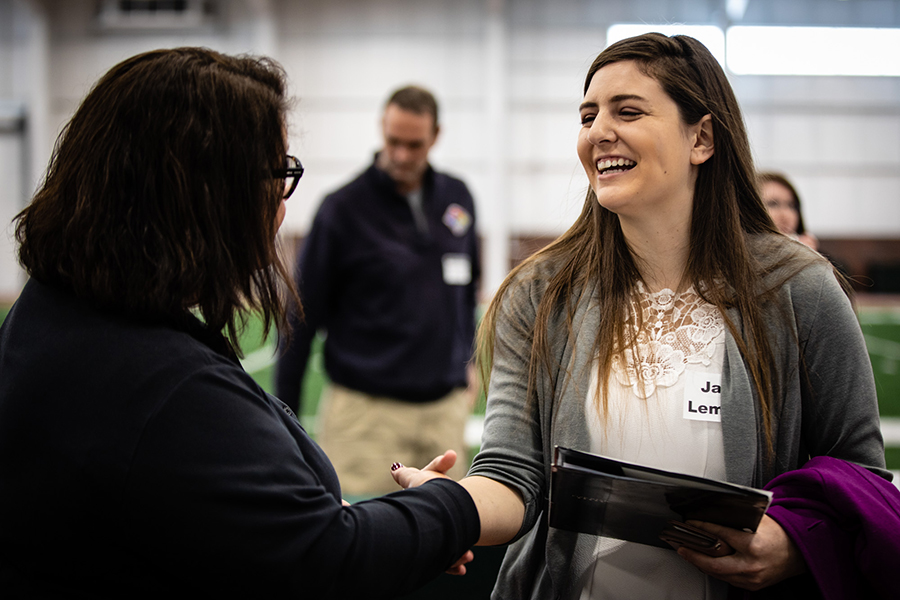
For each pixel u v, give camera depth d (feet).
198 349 2.61
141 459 2.39
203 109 2.68
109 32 50.70
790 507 3.14
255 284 2.96
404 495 2.98
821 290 3.31
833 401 3.28
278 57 50.67
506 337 3.73
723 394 3.33
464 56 50.31
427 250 9.05
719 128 3.43
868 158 50.55
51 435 2.46
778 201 8.80
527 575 3.65
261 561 2.45
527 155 50.37
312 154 50.75
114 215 2.60
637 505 2.94
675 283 3.58
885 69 49.85
